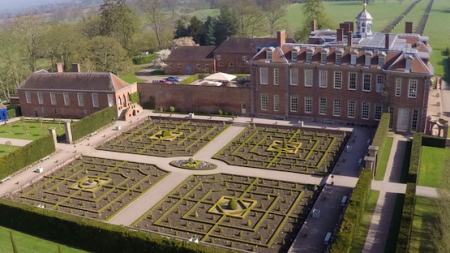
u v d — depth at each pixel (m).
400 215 44.62
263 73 77.12
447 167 48.75
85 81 85.56
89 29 136.88
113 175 57.81
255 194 50.59
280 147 64.00
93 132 75.62
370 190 49.38
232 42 118.75
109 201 50.53
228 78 92.94
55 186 55.19
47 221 42.97
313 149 62.47
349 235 36.31
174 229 44.12
